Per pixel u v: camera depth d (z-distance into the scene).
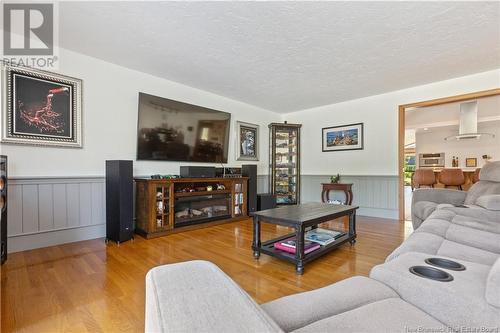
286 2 1.97
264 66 3.19
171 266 0.71
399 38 2.50
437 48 2.71
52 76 2.65
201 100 4.14
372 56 2.90
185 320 0.46
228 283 0.62
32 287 1.74
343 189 4.45
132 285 1.77
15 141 2.41
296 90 4.15
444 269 0.94
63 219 2.73
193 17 2.16
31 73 2.52
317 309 0.73
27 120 2.49
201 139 4.08
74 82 2.80
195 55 2.89
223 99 4.51
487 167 2.67
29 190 2.51
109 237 2.83
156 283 0.60
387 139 4.28
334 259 2.31
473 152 7.47
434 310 0.77
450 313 0.74
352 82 3.75
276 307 0.73
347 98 4.59
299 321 0.67
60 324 1.34
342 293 0.83
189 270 0.68
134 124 3.34
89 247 2.62
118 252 2.46
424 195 2.91
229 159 4.66
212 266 0.71
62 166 2.74
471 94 3.47
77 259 2.27
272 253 2.18
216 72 3.40
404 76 3.53
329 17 2.16
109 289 1.71
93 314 1.43
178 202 3.41
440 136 8.09
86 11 2.08
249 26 2.30
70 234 2.79
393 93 4.21
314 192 5.27
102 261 2.22
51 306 1.50
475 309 0.71
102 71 3.03
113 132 3.13
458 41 2.56
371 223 3.83
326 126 5.09
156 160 3.52
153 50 2.77
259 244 2.36
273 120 5.61
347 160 4.78
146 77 3.44
